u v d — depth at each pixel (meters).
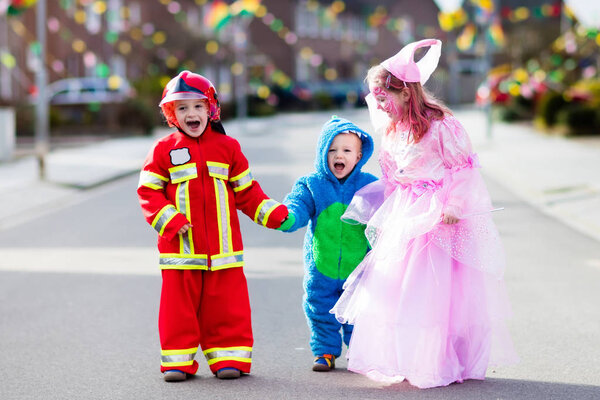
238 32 46.56
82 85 42.19
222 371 6.00
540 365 6.33
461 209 5.75
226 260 6.00
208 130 6.13
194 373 6.11
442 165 5.85
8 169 22.70
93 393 5.80
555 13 38.03
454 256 5.79
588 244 11.84
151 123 39.25
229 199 6.06
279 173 20.97
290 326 7.62
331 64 73.00
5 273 10.33
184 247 5.94
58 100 41.06
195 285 5.99
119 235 13.09
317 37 71.12
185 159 5.97
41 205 16.70
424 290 5.73
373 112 6.28
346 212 5.95
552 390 5.70
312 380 6.00
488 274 5.88
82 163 24.61
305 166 22.95
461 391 5.68
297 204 6.11
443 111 5.89
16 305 8.66
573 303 8.38
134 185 20.20
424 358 5.70
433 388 5.74
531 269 10.12
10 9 23.94
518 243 11.94
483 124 42.88
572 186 17.38
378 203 6.05
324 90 69.94
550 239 12.26
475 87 80.44
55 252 11.73
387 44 78.81
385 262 5.82
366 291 5.83
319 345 6.23
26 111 37.25
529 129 38.34
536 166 21.75
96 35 49.41
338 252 6.09
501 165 22.31
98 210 15.99
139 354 6.81
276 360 6.56
